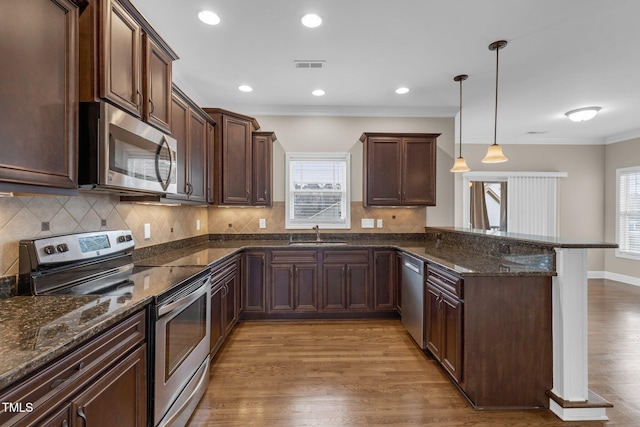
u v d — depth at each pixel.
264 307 3.39
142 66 1.69
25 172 1.05
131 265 2.07
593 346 2.79
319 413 1.88
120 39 1.48
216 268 2.46
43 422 0.83
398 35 2.36
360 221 4.02
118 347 1.17
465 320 1.93
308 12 2.08
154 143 1.76
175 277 1.77
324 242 3.75
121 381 1.18
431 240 3.84
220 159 3.24
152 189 1.75
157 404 1.39
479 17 2.14
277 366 2.44
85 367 1.00
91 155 1.34
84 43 1.33
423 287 2.57
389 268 3.46
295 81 3.20
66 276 1.54
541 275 1.93
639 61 2.78
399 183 3.67
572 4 2.00
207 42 2.46
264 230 3.97
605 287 4.97
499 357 1.94
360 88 3.37
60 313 1.14
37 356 0.80
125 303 1.26
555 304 1.92
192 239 3.42
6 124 0.99
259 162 3.65
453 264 2.20
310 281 3.41
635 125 4.91
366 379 2.26
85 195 1.81
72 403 0.94
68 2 1.23
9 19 1.00
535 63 2.81
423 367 2.43
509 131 5.28
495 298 1.94
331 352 2.68
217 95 3.58
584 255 1.86
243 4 2.00
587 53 2.63
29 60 1.07
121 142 1.45
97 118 1.33
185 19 2.16
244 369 2.39
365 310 3.43
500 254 2.43
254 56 2.68
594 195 5.77
